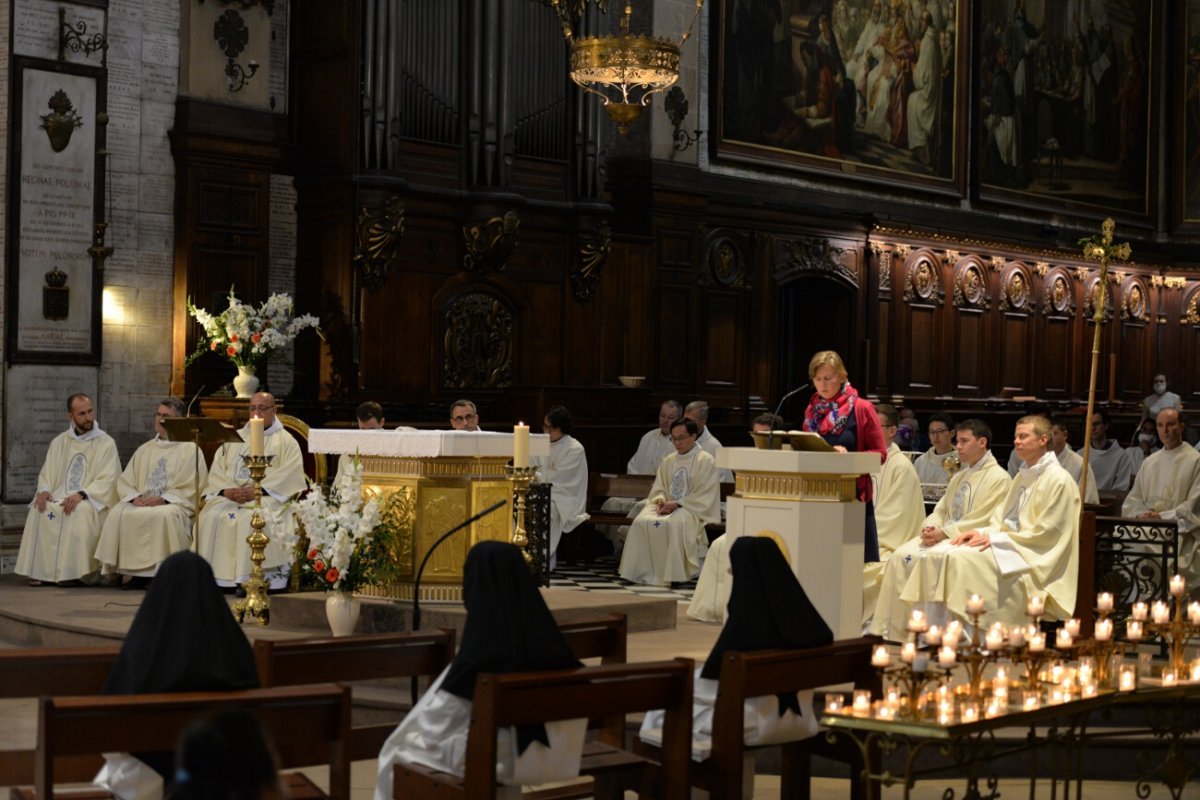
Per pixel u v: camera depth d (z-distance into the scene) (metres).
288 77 14.97
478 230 15.67
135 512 11.60
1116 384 26.02
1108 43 25.70
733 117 19.00
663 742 5.65
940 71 22.27
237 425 12.95
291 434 12.07
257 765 2.82
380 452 8.73
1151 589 9.31
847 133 20.70
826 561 8.04
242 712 2.91
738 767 5.63
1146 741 7.59
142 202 13.95
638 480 14.92
